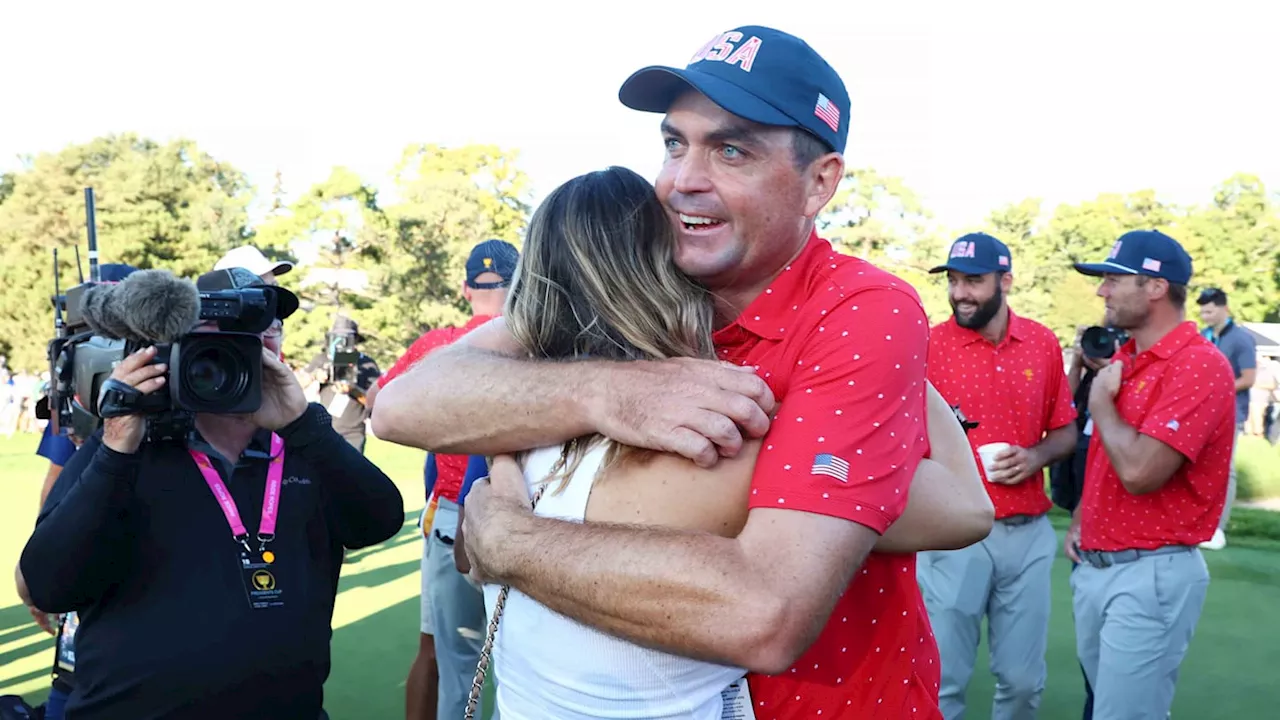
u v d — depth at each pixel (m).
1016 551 4.03
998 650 4.11
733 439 1.29
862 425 1.29
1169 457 3.33
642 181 1.53
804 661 1.45
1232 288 32.12
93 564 2.08
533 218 1.54
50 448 3.54
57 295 2.57
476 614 3.94
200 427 2.35
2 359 24.70
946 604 4.04
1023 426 4.17
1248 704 4.53
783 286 1.47
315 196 31.36
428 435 1.51
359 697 4.63
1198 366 3.36
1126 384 3.58
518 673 1.38
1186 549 3.48
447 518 3.88
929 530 1.50
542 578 1.31
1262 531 8.44
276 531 2.32
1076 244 34.31
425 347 4.41
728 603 1.20
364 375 6.30
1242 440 12.98
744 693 1.40
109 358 2.23
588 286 1.46
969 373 4.25
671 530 1.27
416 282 31.77
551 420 1.40
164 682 2.12
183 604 2.17
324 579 2.42
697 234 1.45
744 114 1.37
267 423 2.39
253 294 2.17
